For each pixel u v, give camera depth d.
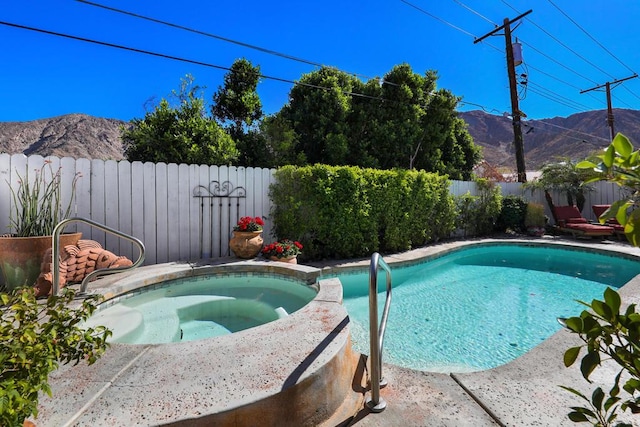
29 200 4.42
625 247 8.09
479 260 8.16
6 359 1.13
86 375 2.02
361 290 5.68
